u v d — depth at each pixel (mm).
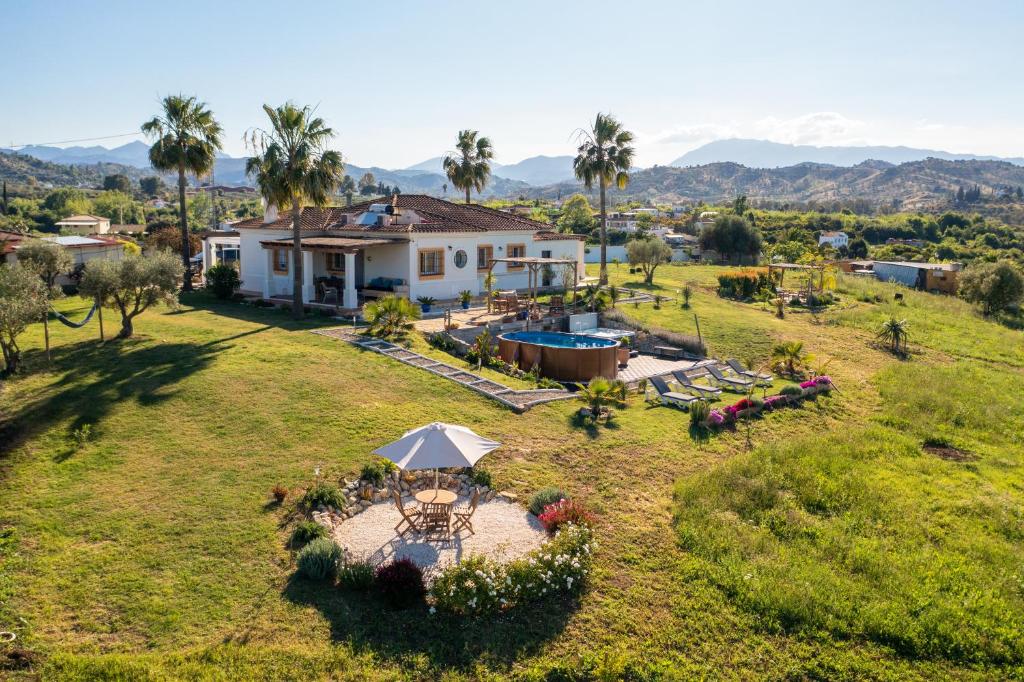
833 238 114875
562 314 32812
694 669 10047
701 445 19047
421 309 31344
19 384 18641
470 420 18625
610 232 96125
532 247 41406
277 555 11914
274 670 9367
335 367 21594
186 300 34156
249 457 15375
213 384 19172
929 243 115938
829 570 12703
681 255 77125
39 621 9922
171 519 12750
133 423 16562
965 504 16094
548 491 14375
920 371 30016
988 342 37344
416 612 10758
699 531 13828
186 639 9812
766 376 27156
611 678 9641
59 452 15000
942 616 11406
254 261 37875
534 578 11320
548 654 10117
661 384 23438
